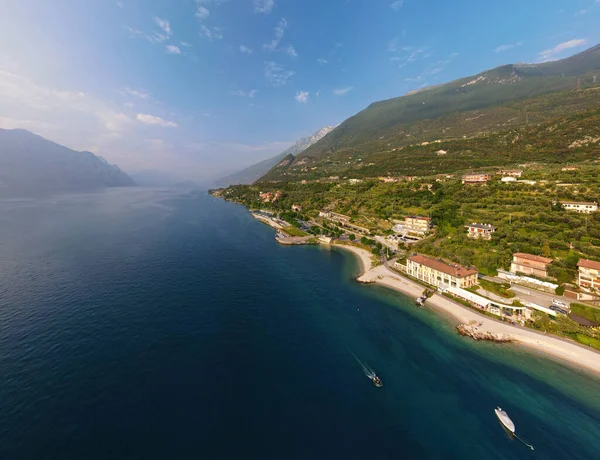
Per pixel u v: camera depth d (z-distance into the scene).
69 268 105.19
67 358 55.31
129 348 59.34
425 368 58.41
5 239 146.25
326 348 64.12
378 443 41.06
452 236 127.88
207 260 120.81
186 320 71.56
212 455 37.50
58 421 41.16
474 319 76.25
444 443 41.78
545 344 64.81
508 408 48.72
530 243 104.81
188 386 49.78
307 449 39.38
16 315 70.81
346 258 135.00
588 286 80.94
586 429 44.81
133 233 168.38
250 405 46.59
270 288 95.06
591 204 114.31
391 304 87.38
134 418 42.44
